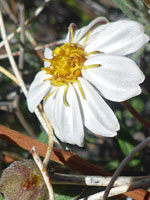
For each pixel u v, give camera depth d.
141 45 0.08
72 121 0.09
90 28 0.09
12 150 0.13
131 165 0.11
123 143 0.11
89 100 0.09
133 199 0.09
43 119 0.10
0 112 0.15
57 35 0.18
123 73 0.08
